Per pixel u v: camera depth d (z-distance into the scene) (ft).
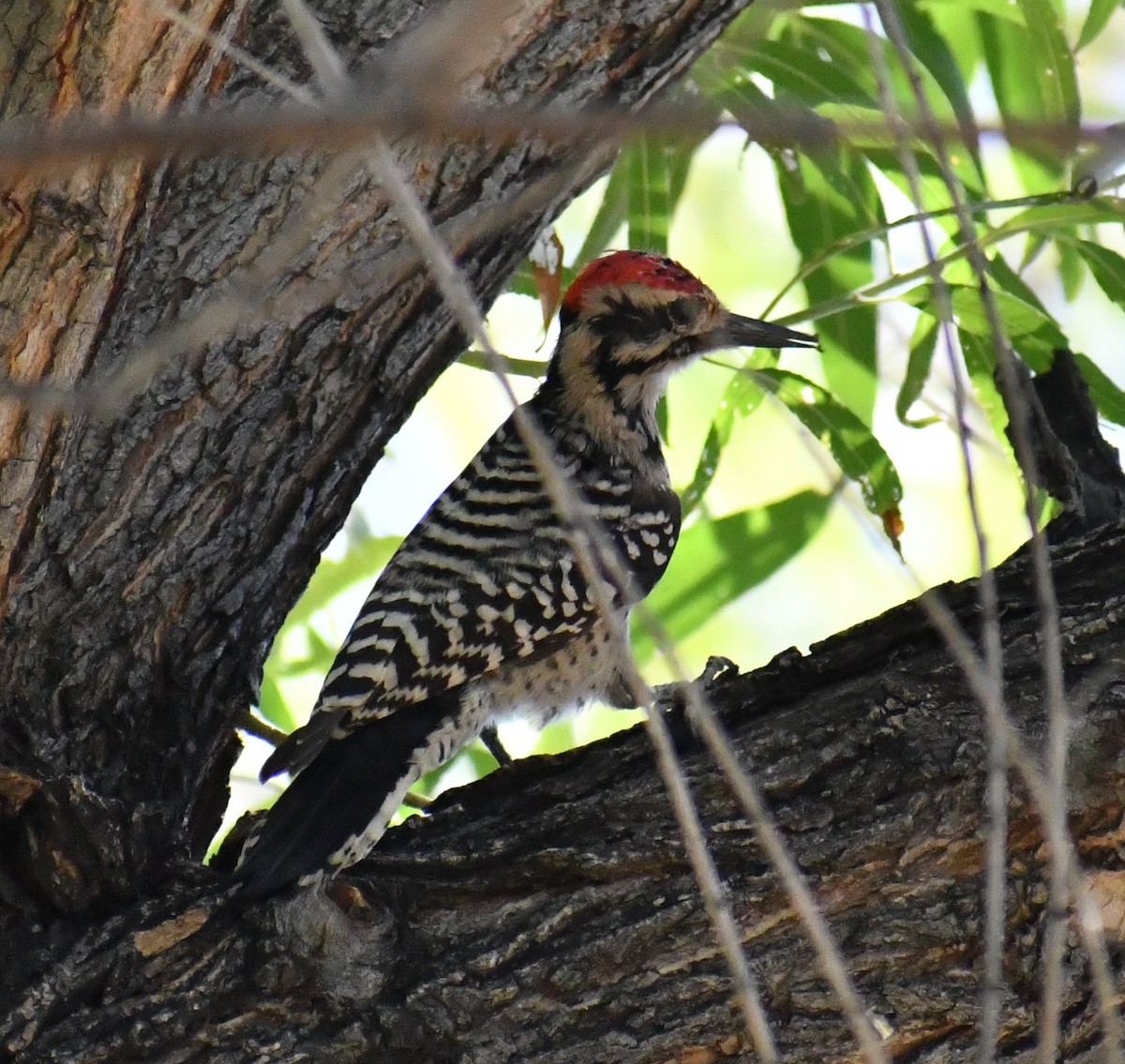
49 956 19.70
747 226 42.65
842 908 20.17
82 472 21.02
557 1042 19.54
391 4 21.13
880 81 13.84
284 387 22.15
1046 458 25.12
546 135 11.00
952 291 29.94
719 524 34.99
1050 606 14.28
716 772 21.30
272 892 19.93
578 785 21.84
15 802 20.18
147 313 20.62
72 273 17.97
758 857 20.49
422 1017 19.52
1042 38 30.94
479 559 27.02
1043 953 19.74
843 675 22.27
